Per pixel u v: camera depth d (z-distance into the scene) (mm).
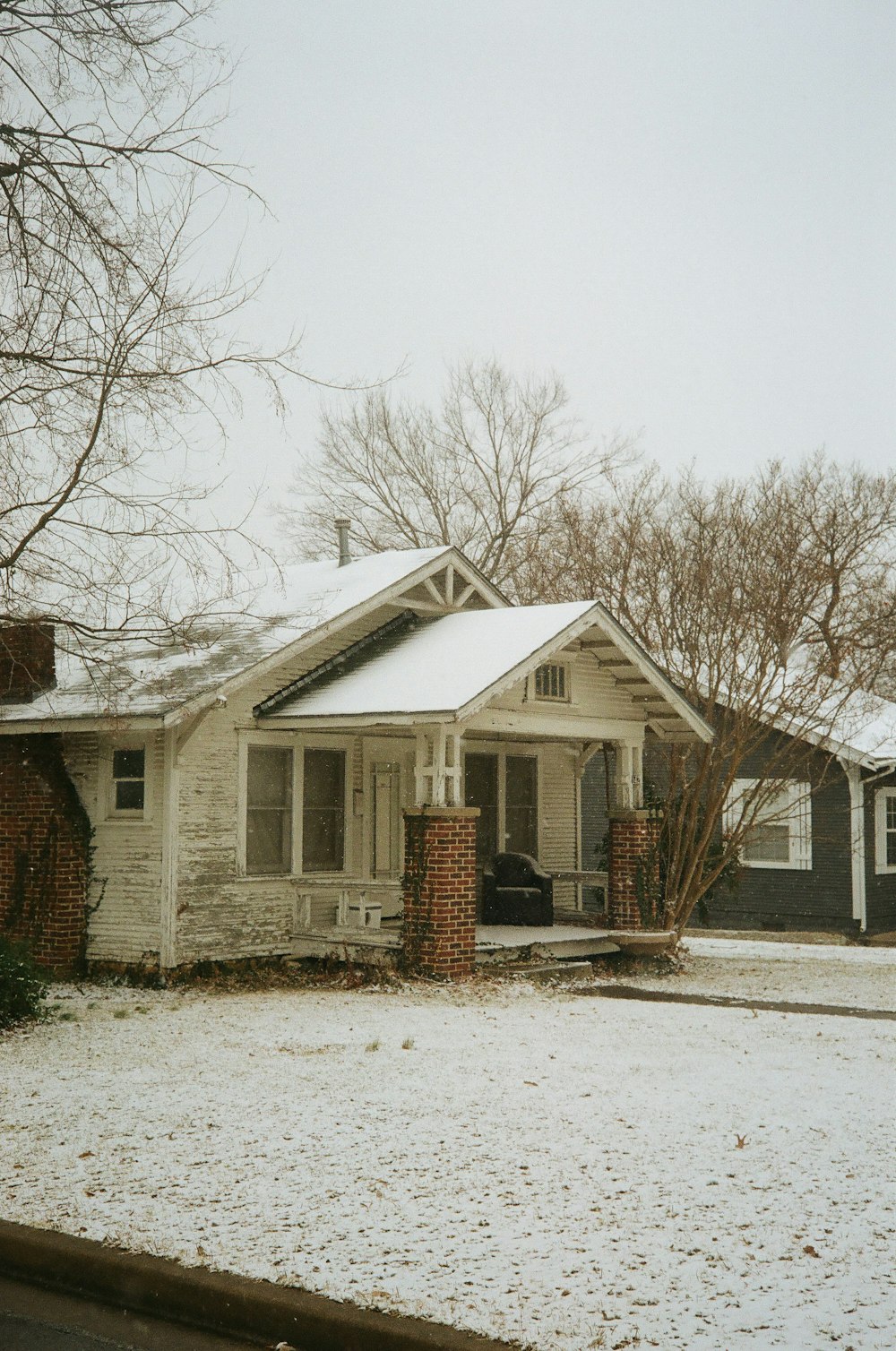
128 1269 6082
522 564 36781
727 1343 5094
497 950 16812
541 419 42156
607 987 16250
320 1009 13812
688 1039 11930
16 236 12672
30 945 16297
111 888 16344
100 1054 11062
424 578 18625
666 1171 7395
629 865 19141
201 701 15086
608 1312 5410
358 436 43062
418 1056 10930
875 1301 5477
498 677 15625
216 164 12992
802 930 26109
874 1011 14062
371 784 18531
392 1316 5430
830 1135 8203
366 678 16969
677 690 19078
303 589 18953
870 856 26016
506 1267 5922
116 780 16594
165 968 15688
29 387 12820
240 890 16562
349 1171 7441
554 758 21672
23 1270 6449
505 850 20516
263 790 17094
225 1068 10414
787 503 26844
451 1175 7348
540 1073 10203
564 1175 7332
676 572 22375
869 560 29453
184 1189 7152
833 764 25688
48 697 16859
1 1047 11367
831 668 22891
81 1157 7809
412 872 15852
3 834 17000
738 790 26516
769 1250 6090
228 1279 5855
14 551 12984
